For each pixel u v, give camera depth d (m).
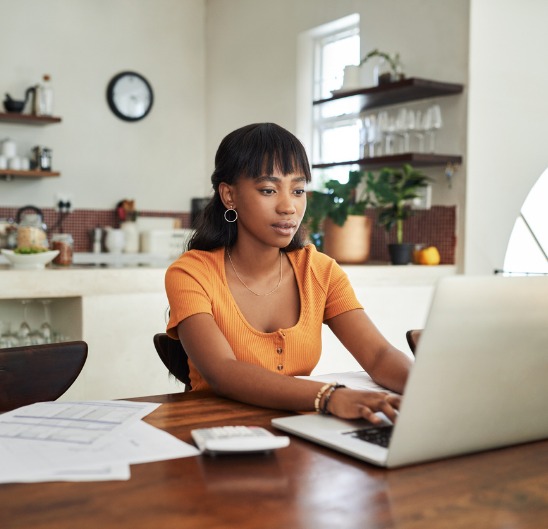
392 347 1.36
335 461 0.86
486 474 0.83
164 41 5.88
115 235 5.24
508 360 0.87
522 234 3.73
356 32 4.63
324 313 1.50
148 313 2.79
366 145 3.84
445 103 3.60
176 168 5.97
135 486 0.77
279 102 5.15
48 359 1.32
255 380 1.14
